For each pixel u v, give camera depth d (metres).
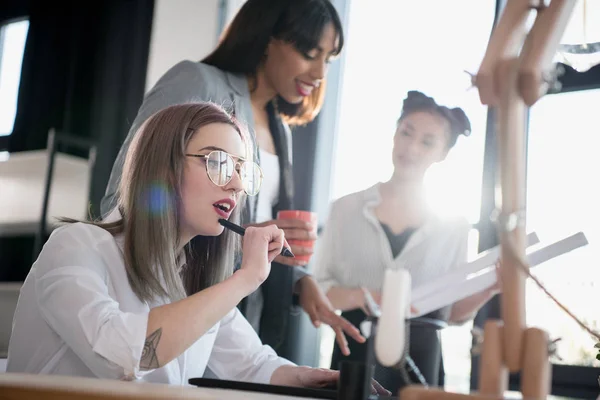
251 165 1.57
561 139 2.88
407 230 2.49
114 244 1.44
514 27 0.78
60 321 1.27
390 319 0.83
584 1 1.78
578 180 2.84
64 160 3.86
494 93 0.77
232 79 2.50
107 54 4.07
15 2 4.34
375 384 1.49
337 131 3.31
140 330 1.24
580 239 1.56
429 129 2.58
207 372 1.91
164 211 1.45
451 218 2.50
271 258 1.44
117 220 1.52
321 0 2.68
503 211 0.75
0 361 1.59
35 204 3.83
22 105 4.21
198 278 1.61
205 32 3.75
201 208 1.48
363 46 3.31
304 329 2.99
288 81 2.63
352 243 2.53
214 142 1.51
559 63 2.00
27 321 1.41
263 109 2.63
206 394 0.78
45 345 1.38
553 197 2.88
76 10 4.18
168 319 1.26
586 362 2.71
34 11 4.28
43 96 4.19
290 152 2.74
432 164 2.58
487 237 2.85
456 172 2.93
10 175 3.93
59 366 1.37
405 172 2.55
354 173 3.25
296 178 3.27
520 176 0.76
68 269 1.32
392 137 2.89
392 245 2.48
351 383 0.99
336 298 2.49
